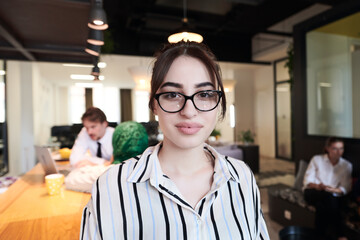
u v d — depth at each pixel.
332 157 2.51
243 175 0.67
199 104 0.53
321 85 3.25
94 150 1.74
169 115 0.52
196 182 0.59
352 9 2.74
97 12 1.32
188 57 0.53
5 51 2.53
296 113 3.53
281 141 6.88
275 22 5.54
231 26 5.56
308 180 2.55
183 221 0.52
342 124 3.00
